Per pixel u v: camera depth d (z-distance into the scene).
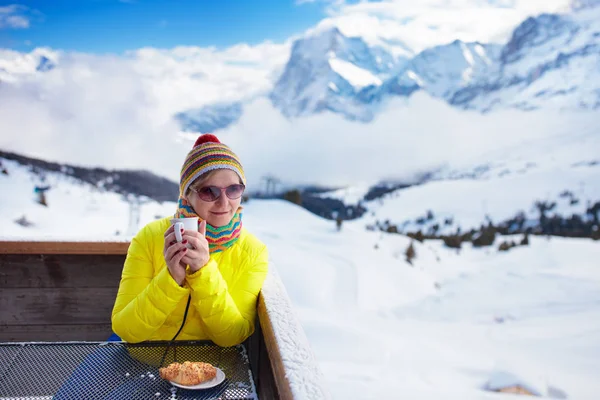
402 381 6.14
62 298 1.96
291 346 0.98
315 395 0.80
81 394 0.93
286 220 20.22
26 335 1.95
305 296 11.31
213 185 1.33
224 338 1.23
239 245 1.45
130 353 1.14
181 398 0.93
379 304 11.38
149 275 1.41
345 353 7.45
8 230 15.70
